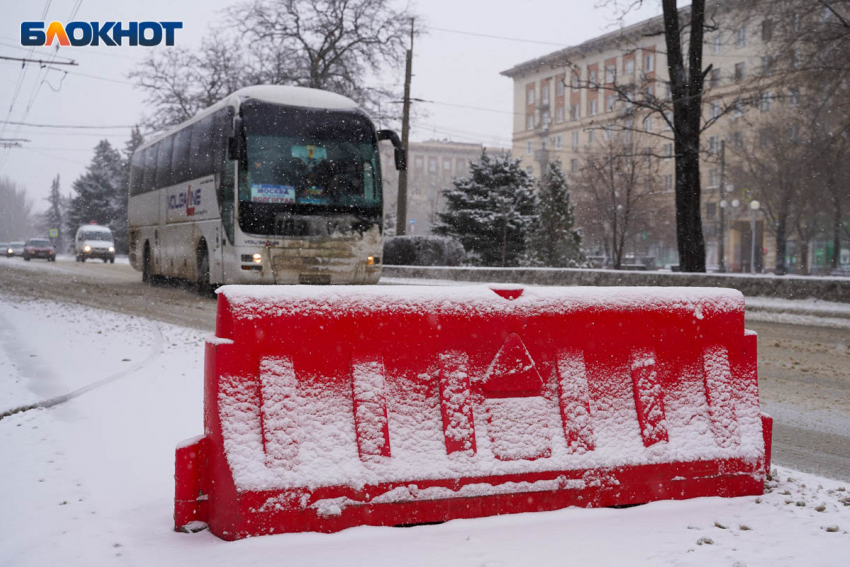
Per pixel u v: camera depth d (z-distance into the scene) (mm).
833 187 35969
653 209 56812
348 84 38531
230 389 3793
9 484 4707
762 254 60312
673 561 3408
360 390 3943
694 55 21578
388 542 3643
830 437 6184
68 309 17406
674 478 4273
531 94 88750
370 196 17109
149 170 25875
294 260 16422
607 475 4164
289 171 16516
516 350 4223
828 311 16391
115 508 4266
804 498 4348
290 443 3771
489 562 3391
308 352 3938
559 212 38531
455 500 3920
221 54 39875
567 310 4371
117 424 6297
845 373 9383
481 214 36562
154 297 21062
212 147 18484
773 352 11266
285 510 3689
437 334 4148
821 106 24734
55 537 3799
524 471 4043
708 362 4543
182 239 21297
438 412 4070
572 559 3439
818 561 3410
